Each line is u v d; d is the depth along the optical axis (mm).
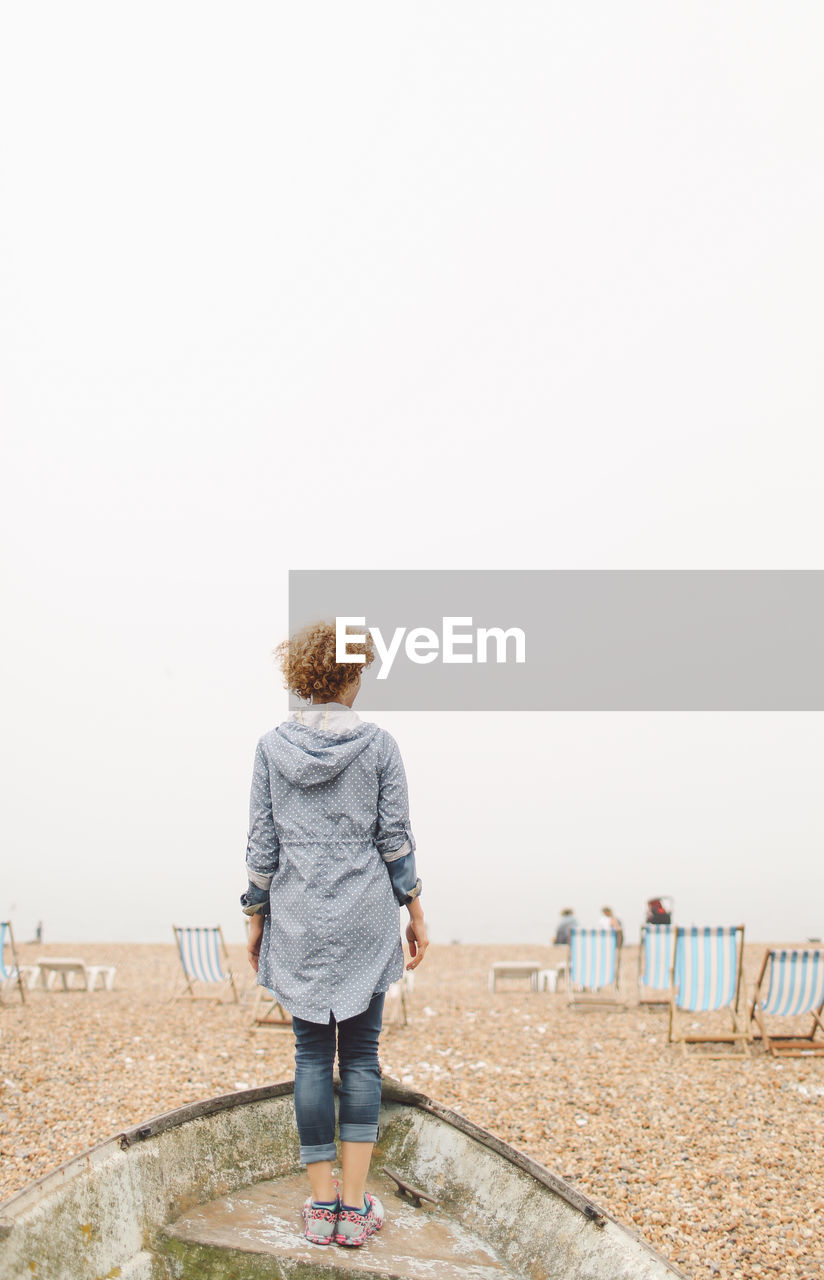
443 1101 6828
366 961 2480
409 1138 2900
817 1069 7938
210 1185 2629
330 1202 2453
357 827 2549
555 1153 5684
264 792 2607
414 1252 2410
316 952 2465
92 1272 2197
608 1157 5617
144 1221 2398
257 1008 9977
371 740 2598
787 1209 4832
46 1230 2148
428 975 15766
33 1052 8516
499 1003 11969
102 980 14914
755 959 16469
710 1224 4633
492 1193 2615
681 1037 8883
